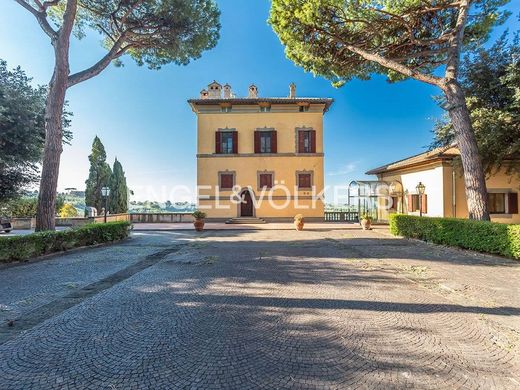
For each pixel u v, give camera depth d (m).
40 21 10.01
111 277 5.99
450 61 9.52
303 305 4.27
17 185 13.44
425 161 15.15
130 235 13.62
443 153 13.79
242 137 21.22
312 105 21.27
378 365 2.66
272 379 2.45
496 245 7.55
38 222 9.65
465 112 9.36
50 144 9.87
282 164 21.08
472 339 3.18
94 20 12.39
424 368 2.62
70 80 10.41
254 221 20.17
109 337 3.25
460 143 9.40
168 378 2.47
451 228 9.23
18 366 2.68
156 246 10.46
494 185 14.29
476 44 10.76
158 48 12.59
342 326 3.53
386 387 2.34
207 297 4.66
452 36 9.60
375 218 20.62
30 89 12.20
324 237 12.74
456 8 9.86
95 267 6.97
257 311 4.04
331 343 3.09
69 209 25.16
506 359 2.78
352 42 10.73
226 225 18.92
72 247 9.48
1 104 10.96
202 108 21.28
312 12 9.34
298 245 10.36
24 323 3.66
